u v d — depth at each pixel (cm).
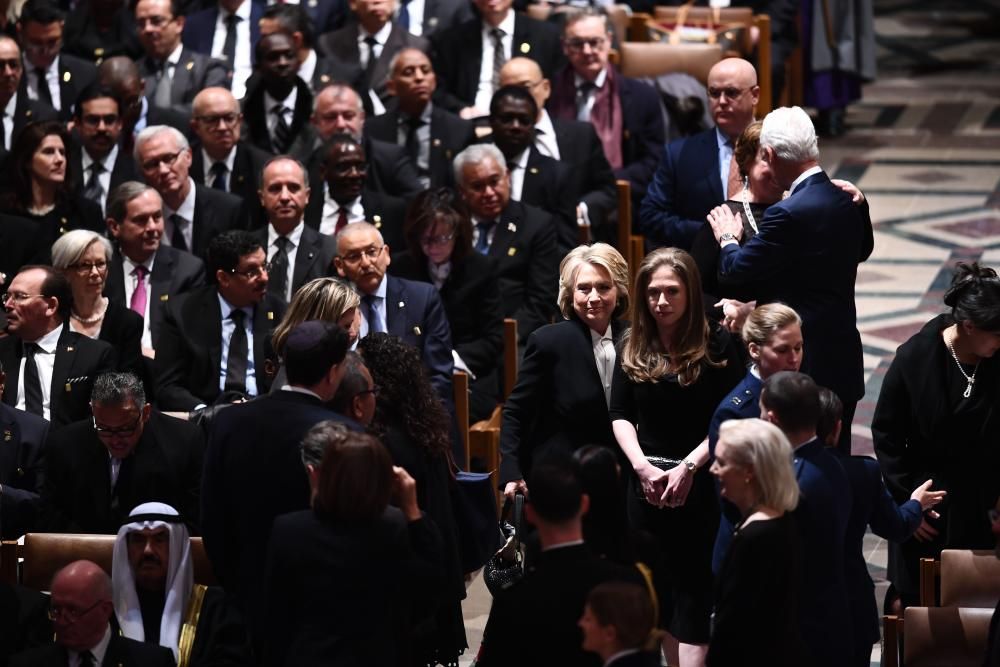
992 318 1886
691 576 1961
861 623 1762
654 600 1458
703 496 1942
